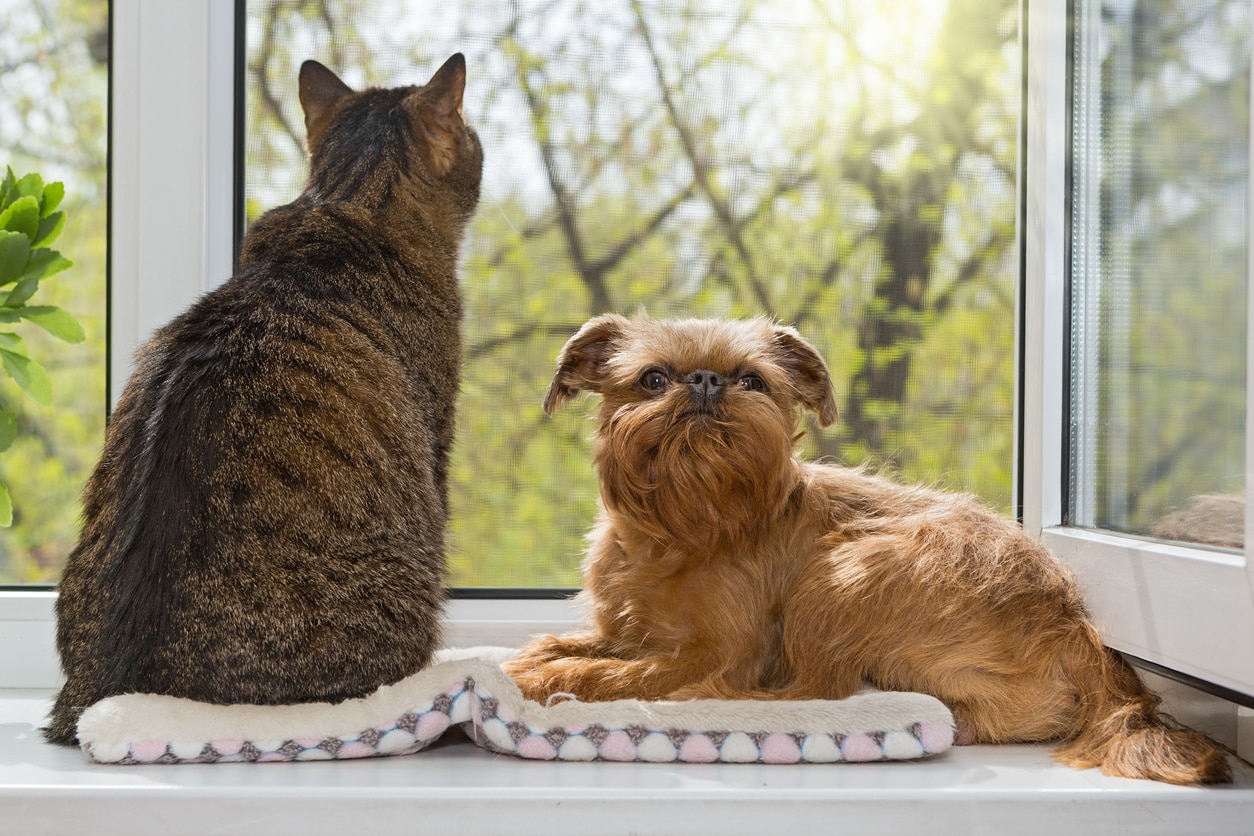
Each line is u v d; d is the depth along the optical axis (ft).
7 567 5.98
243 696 4.03
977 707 4.48
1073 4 5.61
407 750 4.16
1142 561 4.57
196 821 3.69
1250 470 3.75
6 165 5.80
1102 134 5.39
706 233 6.38
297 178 6.18
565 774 3.93
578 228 6.34
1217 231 4.28
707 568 4.72
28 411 5.97
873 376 6.41
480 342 6.30
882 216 6.40
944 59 6.38
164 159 5.79
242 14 6.05
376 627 4.14
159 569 4.11
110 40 5.90
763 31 6.35
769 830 3.73
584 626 5.55
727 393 4.50
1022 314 6.14
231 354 4.46
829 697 4.51
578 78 6.31
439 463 5.19
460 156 5.88
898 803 3.75
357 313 4.83
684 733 4.11
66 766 4.00
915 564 4.53
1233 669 3.91
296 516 4.12
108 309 5.92
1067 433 5.68
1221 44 4.25
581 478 6.34
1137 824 3.78
